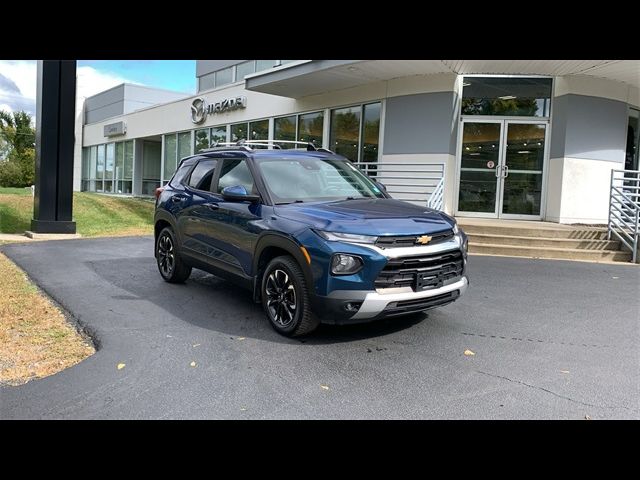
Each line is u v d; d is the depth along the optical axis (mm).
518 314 5949
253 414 3479
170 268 7258
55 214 12781
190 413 3488
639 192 11961
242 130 19094
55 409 3541
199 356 4504
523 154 13047
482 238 10805
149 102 30500
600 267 9141
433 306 4812
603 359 4535
